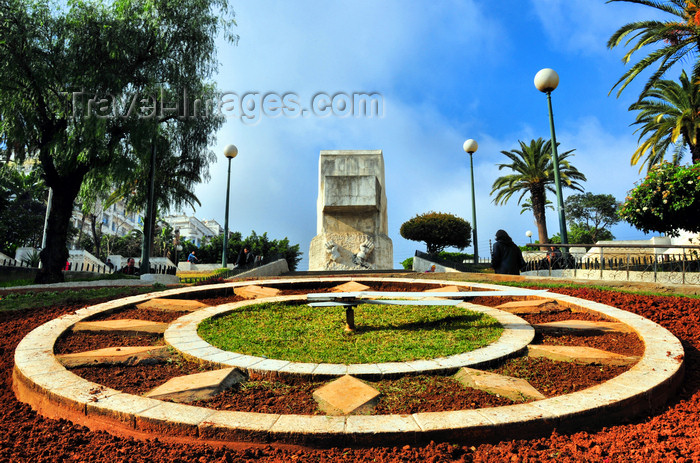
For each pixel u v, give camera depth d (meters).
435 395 3.25
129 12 16.22
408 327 5.53
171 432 2.68
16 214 30.92
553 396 3.22
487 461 2.39
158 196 23.42
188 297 8.03
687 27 15.04
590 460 2.36
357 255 19.27
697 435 2.61
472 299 7.71
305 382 3.59
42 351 4.25
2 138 15.55
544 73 14.46
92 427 2.87
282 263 19.50
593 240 41.09
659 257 16.52
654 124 19.41
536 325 5.30
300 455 2.48
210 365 3.97
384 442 2.54
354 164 21.20
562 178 27.98
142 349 4.43
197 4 17.45
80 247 42.41
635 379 3.32
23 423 2.98
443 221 27.70
